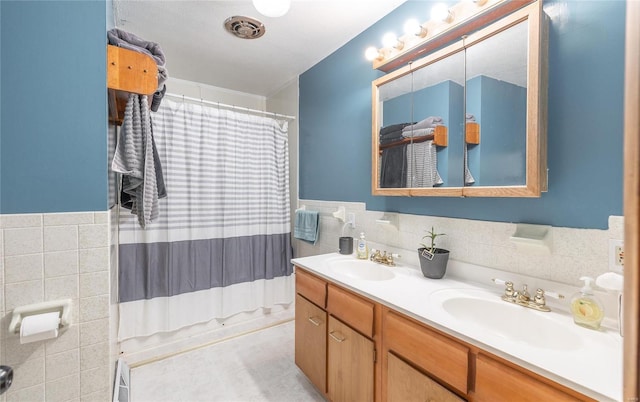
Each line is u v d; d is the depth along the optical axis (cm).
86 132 99
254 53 229
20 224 90
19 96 89
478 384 84
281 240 272
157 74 119
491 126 122
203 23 188
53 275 95
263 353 209
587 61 99
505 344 81
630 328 26
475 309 116
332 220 230
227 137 239
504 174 117
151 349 210
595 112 98
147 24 189
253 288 258
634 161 26
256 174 256
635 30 27
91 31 99
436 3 149
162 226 214
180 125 219
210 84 294
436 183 145
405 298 116
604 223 96
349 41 209
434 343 97
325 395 152
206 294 234
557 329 95
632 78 27
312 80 251
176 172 218
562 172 106
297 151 275
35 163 92
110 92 112
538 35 104
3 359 89
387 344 116
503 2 114
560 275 106
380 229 186
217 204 238
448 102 140
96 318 102
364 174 198
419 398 101
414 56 158
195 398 163
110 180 127
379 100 178
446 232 146
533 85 105
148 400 161
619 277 85
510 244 121
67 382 98
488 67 123
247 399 163
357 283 135
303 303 172
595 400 62
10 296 90
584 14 100
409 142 159
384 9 175
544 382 71
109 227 108
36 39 91
